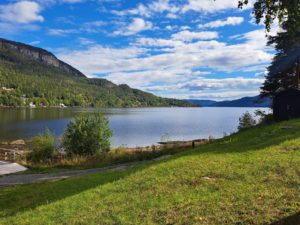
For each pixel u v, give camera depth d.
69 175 14.27
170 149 22.70
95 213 6.06
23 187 11.39
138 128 57.31
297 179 5.66
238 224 4.28
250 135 17.28
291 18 8.18
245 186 5.87
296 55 23.52
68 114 112.62
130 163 17.61
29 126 57.91
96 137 21.73
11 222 6.57
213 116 121.38
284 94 21.45
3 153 22.50
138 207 5.95
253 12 8.43
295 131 13.23
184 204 5.53
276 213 4.32
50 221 6.07
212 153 11.45
